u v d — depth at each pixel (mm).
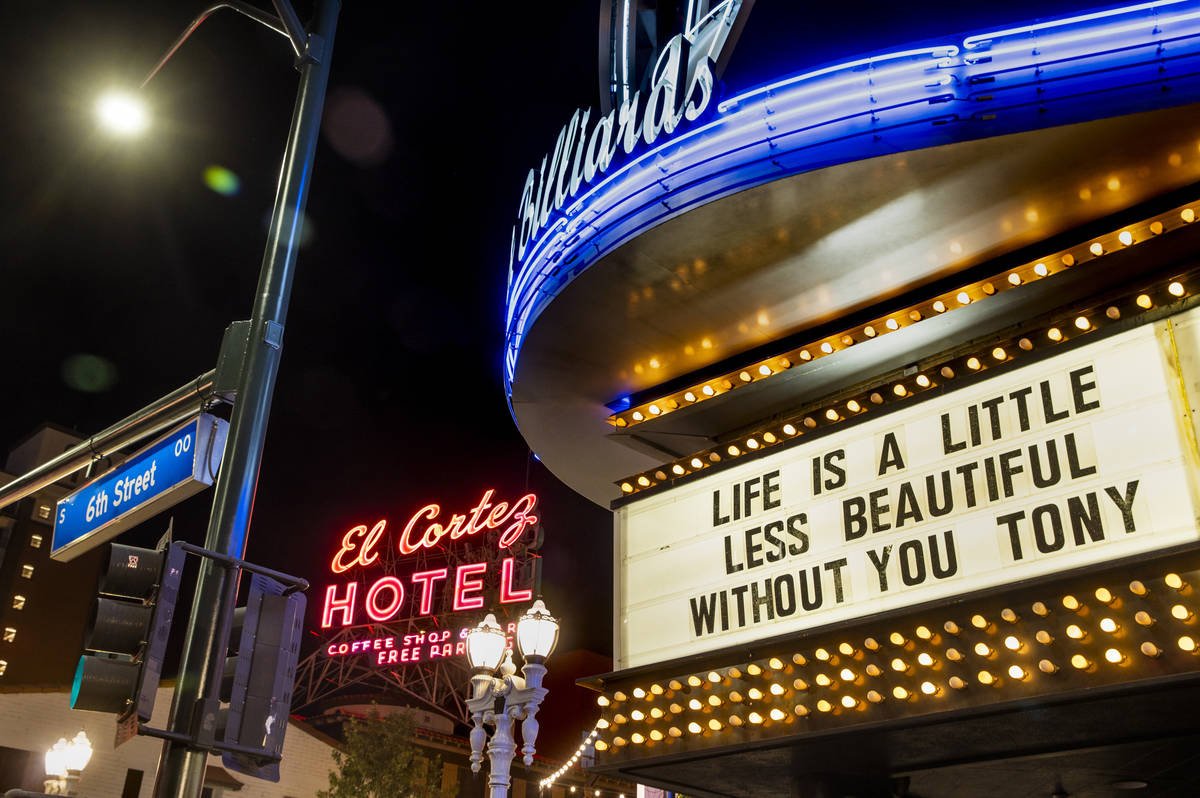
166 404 10531
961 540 9969
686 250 10602
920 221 10078
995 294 10523
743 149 9930
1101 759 11359
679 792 13969
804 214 10023
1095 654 8664
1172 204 9562
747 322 11906
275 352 9234
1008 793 13375
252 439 8727
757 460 12188
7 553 94375
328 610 58938
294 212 9828
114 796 37969
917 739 10531
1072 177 9367
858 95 9461
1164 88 8453
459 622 55219
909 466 10703
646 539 12914
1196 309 9203
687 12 11883
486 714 13789
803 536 11312
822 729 10328
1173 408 8992
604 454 15086
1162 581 8438
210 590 7910
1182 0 8555
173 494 9031
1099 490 9180
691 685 11617
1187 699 8641
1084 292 10469
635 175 10719
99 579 7480
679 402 13023
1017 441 9945
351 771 43406
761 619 11289
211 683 7594
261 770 7766
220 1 12023
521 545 54562
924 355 11719
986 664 9297
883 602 10305
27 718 36844
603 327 11992
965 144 8961
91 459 11844
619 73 13195
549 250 11844
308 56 10617
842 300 11453
